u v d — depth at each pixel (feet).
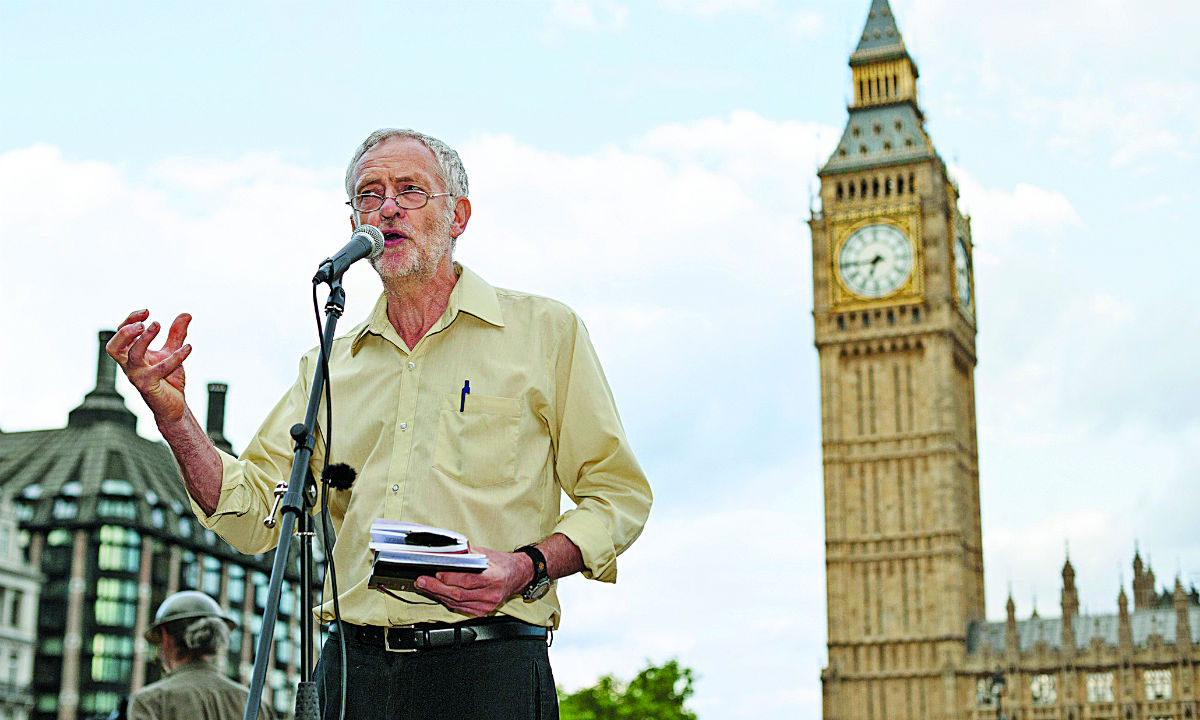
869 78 384.47
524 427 18.40
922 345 367.86
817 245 378.53
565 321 18.94
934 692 350.64
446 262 18.94
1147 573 418.51
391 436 18.40
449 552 15.87
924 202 372.17
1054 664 352.49
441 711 17.54
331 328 17.34
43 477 281.54
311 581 16.30
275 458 19.35
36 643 266.36
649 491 18.81
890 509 363.56
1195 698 342.44
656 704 266.36
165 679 29.30
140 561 275.80
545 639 18.48
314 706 15.53
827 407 372.17
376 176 18.52
